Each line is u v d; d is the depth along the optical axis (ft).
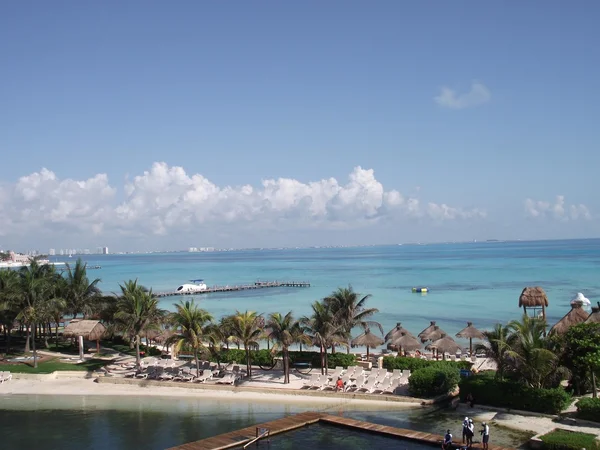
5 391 142.61
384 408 120.26
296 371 156.46
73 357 182.29
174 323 156.15
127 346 204.44
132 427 111.55
